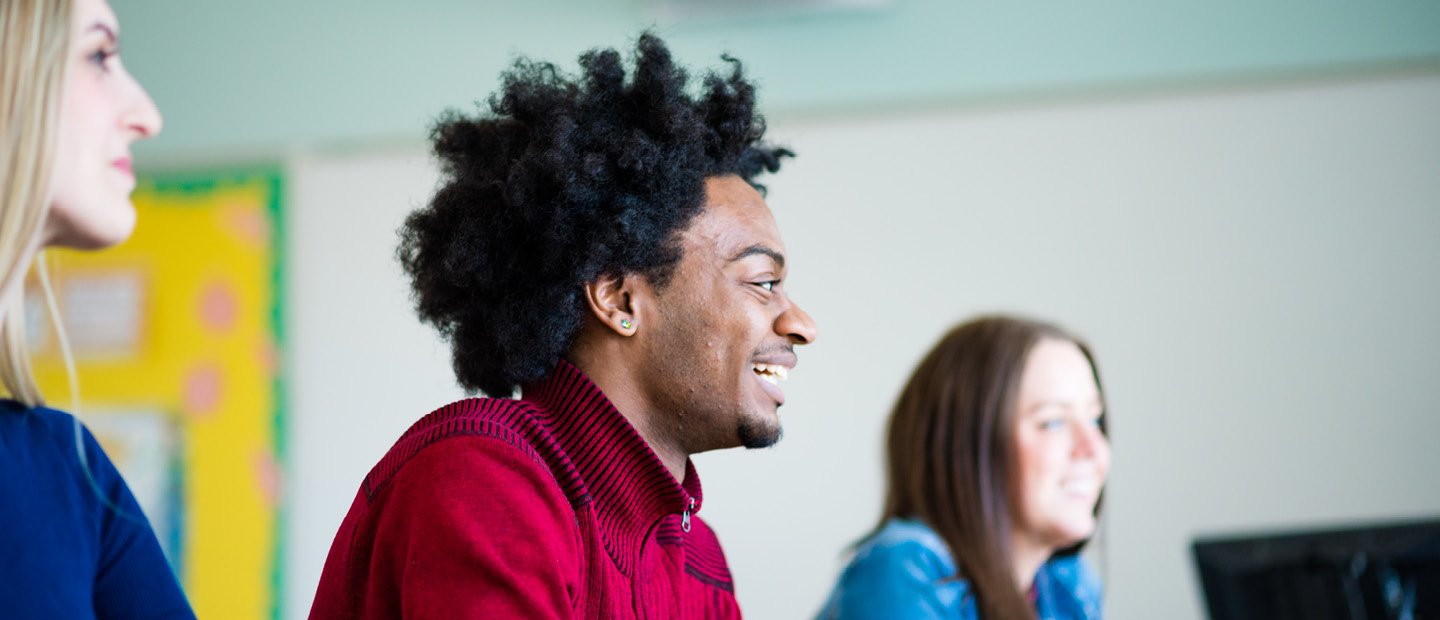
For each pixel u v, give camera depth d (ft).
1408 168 9.41
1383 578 6.06
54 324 2.74
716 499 9.51
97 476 2.76
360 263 10.09
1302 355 9.30
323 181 10.25
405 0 10.43
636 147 3.43
